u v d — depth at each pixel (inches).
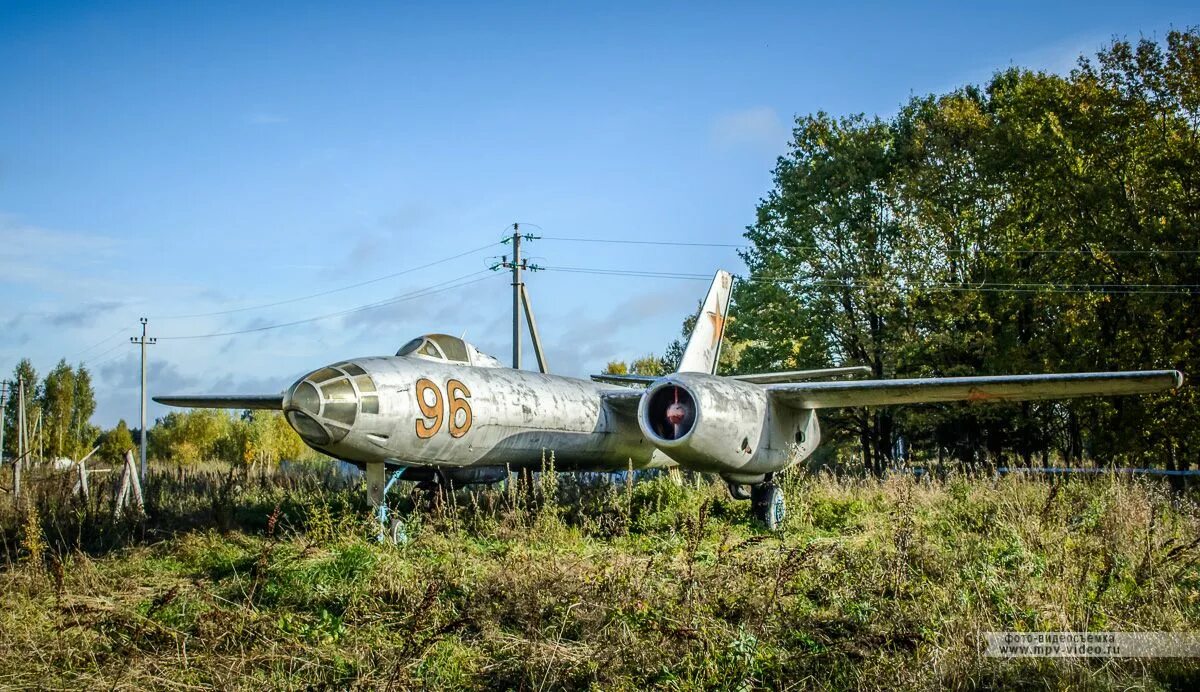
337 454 407.5
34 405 2012.8
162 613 268.5
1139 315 826.2
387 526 407.5
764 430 484.7
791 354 1067.3
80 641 237.1
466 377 449.4
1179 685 209.3
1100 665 215.3
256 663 224.7
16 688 207.5
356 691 205.0
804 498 490.3
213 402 559.5
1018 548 314.0
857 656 219.0
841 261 1050.7
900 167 1052.5
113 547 411.2
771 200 1122.7
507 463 476.1
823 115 1128.8
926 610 250.5
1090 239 853.2
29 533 338.0
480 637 246.4
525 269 1197.1
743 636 219.3
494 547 376.2
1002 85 1229.7
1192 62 838.5
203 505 543.8
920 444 1146.0
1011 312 960.9
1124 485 453.1
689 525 321.4
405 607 269.1
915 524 380.2
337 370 396.2
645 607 252.5
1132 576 283.7
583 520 455.5
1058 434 1063.6
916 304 1031.6
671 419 463.8
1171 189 842.2
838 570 296.8
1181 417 803.4
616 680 210.7
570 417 499.8
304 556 320.8
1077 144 889.5
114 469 703.1
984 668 209.0
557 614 257.8
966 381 450.3
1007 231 973.8
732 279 717.9
